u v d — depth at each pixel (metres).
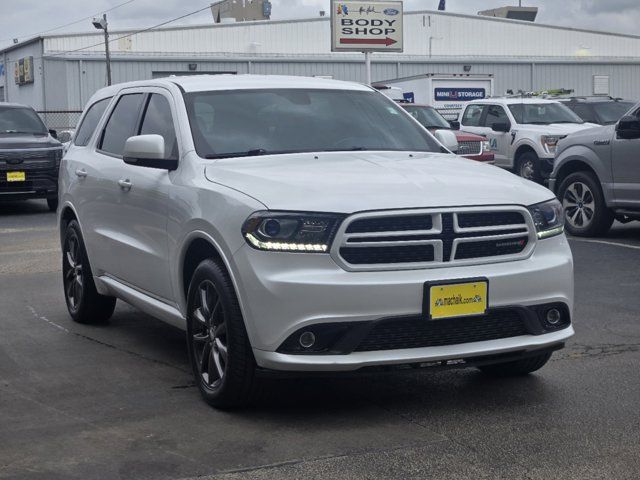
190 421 5.02
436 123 19.38
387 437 4.73
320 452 4.53
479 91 29.22
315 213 4.75
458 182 5.18
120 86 7.35
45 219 16.06
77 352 6.63
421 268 4.82
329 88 6.66
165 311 5.89
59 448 4.63
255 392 5.04
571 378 5.77
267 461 4.42
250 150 5.85
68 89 46.66
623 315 7.55
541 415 5.06
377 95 6.86
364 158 5.79
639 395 5.40
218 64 48.47
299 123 6.18
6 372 6.09
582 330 7.05
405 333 4.81
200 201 5.30
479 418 5.02
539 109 20.44
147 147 5.78
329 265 4.73
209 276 5.13
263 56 49.00
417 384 5.70
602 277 9.23
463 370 6.02
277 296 4.71
